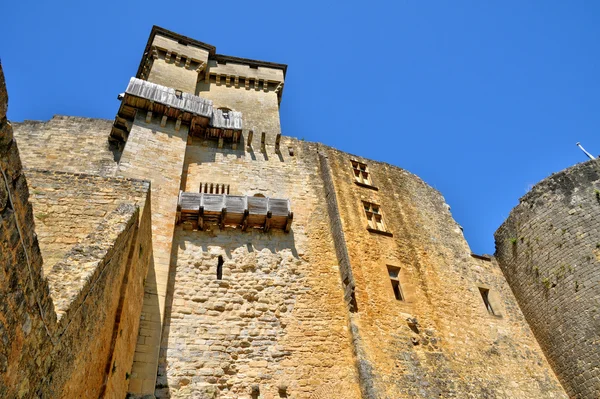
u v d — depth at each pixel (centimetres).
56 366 532
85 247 735
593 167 1827
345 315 1471
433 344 1537
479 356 1599
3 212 414
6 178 420
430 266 1861
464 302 1797
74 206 922
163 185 1602
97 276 681
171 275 1396
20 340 441
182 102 1941
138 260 1045
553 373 1681
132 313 1028
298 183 1920
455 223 2203
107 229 821
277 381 1243
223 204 1583
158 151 1725
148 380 1109
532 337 1802
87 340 652
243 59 2666
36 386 479
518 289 1942
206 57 2528
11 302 424
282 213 1627
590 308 1593
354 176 2116
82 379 643
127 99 1836
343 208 1872
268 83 2584
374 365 1339
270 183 1875
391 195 2119
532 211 1950
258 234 1616
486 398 1453
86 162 1755
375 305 1543
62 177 970
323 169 2006
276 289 1470
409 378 1370
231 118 2016
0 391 405
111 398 812
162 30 2541
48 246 815
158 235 1420
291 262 1569
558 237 1800
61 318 539
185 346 1241
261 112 2352
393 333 1485
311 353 1334
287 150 2072
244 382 1219
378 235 1848
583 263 1672
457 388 1430
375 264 1709
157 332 1202
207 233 1555
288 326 1382
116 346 830
